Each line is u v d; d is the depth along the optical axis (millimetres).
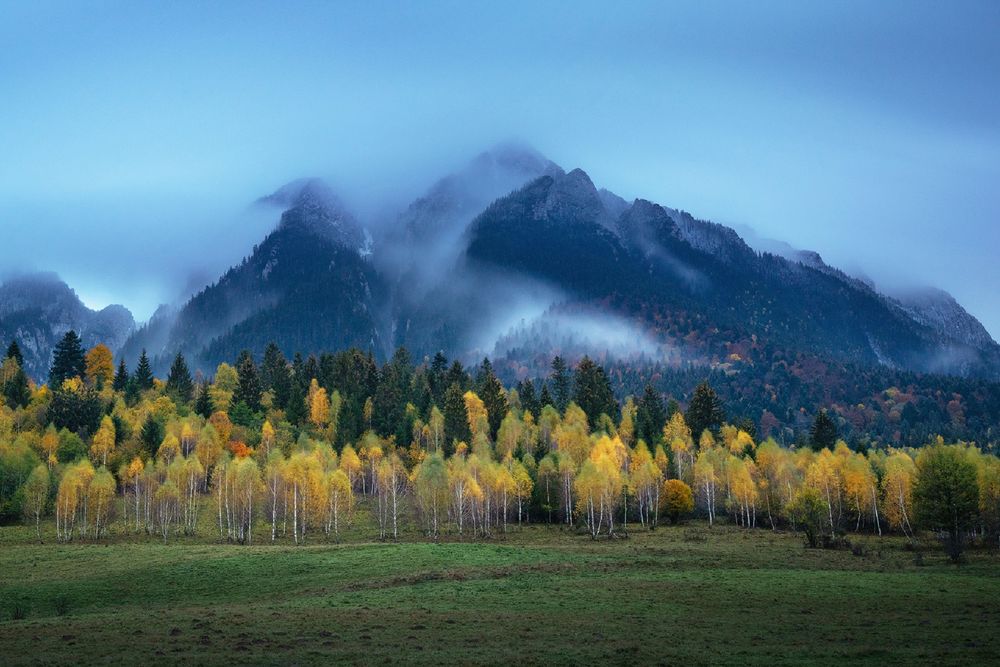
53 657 40875
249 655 41031
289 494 112375
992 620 48969
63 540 108062
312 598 60250
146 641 44500
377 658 40500
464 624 49031
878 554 86375
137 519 117750
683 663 39656
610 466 124812
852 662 39594
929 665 38438
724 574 68688
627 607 54562
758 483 138500
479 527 119688
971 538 103438
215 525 123062
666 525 132125
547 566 73812
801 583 63688
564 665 39375
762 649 42344
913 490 98250
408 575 69812
